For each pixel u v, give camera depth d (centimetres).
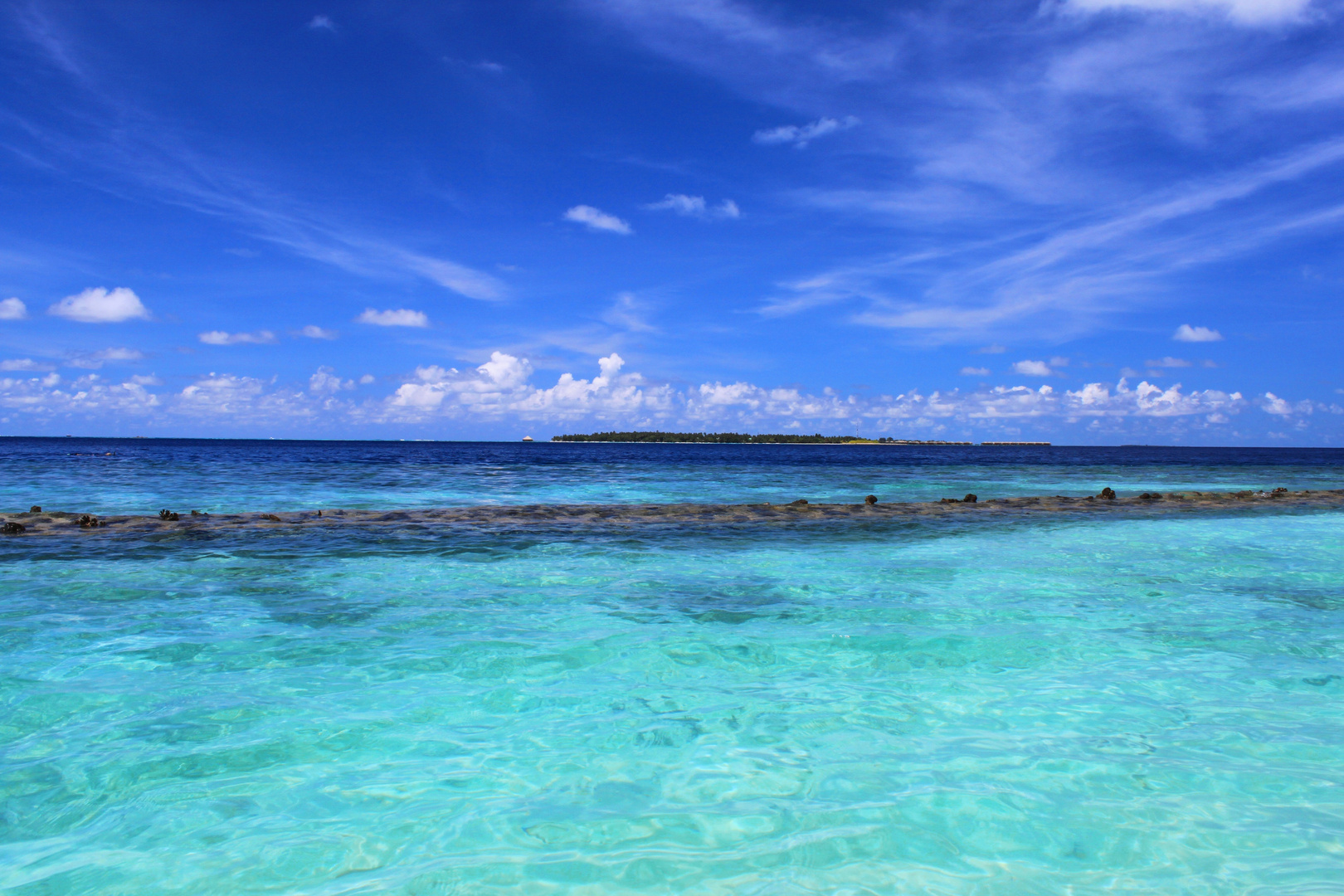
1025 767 473
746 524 1709
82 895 336
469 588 1012
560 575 1111
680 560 1246
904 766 475
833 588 1028
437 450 12950
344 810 419
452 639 768
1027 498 2397
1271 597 978
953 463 6425
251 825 400
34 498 2217
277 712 567
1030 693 616
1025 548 1409
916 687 630
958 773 464
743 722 554
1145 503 2353
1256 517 2000
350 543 1368
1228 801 427
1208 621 850
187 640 753
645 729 538
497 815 412
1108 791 439
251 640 756
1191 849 375
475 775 464
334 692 612
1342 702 593
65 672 650
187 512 1859
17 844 380
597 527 1638
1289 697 605
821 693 616
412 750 501
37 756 485
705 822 404
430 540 1422
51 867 359
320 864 362
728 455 9644
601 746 509
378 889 340
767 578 1097
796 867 358
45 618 831
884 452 13000
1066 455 12006
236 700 590
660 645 748
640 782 454
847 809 419
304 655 709
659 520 1758
